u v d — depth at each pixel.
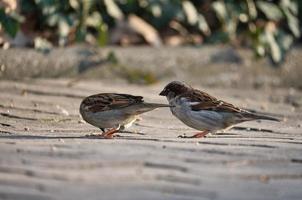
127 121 10.40
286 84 17.86
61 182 7.02
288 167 8.38
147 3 17.19
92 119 10.38
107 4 16.25
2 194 6.62
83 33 16.03
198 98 10.82
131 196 6.72
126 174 7.46
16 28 14.64
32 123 11.24
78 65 15.86
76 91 14.41
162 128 11.52
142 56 16.41
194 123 10.82
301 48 18.77
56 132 10.52
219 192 7.11
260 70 17.62
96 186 6.96
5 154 8.06
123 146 8.90
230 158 8.53
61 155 8.11
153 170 7.70
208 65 17.06
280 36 18.06
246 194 7.12
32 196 6.58
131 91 15.02
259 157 8.71
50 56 15.54
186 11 17.22
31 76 15.30
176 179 7.43
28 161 7.75
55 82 15.26
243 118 10.78
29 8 15.68
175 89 11.01
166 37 17.66
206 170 7.88
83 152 8.30
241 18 17.95
